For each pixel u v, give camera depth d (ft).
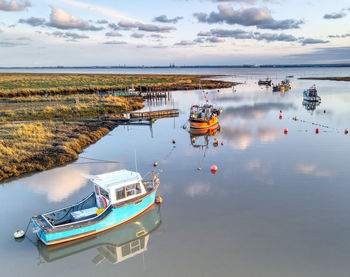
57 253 49.03
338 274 41.14
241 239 50.01
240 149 104.83
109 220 52.01
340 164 85.97
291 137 120.88
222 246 48.21
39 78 420.77
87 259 47.96
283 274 41.32
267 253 46.03
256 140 117.39
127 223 55.26
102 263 46.55
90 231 50.31
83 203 56.85
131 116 171.22
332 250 46.37
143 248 48.29
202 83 423.23
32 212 59.72
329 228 52.60
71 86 299.58
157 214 58.90
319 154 96.53
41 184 74.08
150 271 43.24
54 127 127.95
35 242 50.47
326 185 71.20
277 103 226.38
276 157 94.32
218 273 41.91
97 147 109.70
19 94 239.71
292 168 83.66
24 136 107.96
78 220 52.19
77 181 76.18
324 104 213.66
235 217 57.11
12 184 73.97
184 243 49.49
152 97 272.51
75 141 107.45
